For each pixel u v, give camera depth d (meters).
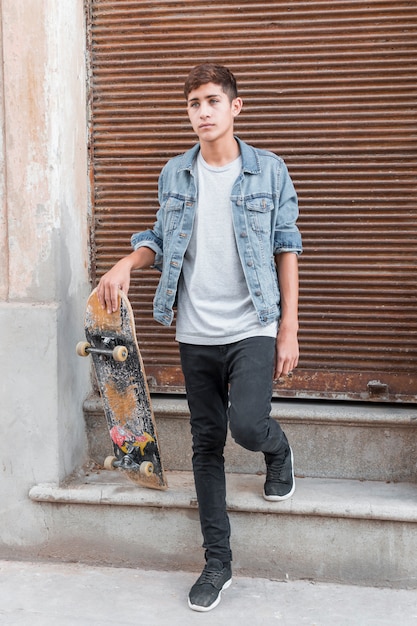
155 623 2.92
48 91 3.37
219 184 2.96
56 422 3.45
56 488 3.45
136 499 3.36
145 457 3.33
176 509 3.37
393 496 3.35
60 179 3.46
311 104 3.63
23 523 3.51
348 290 3.66
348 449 3.60
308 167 3.64
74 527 3.47
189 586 3.22
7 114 3.40
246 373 2.92
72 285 3.63
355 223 3.63
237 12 3.64
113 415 3.33
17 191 3.43
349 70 3.58
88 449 3.84
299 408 3.64
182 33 3.69
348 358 3.70
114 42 3.75
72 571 3.38
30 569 3.40
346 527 3.24
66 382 3.55
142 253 3.16
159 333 3.81
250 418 2.88
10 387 3.46
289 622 2.92
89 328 3.24
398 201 3.60
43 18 3.35
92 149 3.81
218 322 2.96
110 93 3.77
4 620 2.95
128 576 3.32
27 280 3.46
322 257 3.66
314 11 3.58
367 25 3.55
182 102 3.73
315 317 3.70
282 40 3.62
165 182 3.11
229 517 3.32
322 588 3.21
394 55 3.55
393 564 3.23
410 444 3.55
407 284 3.62
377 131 3.58
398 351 3.65
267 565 3.32
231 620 2.94
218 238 2.95
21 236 3.45
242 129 3.68
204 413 3.06
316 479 3.61
